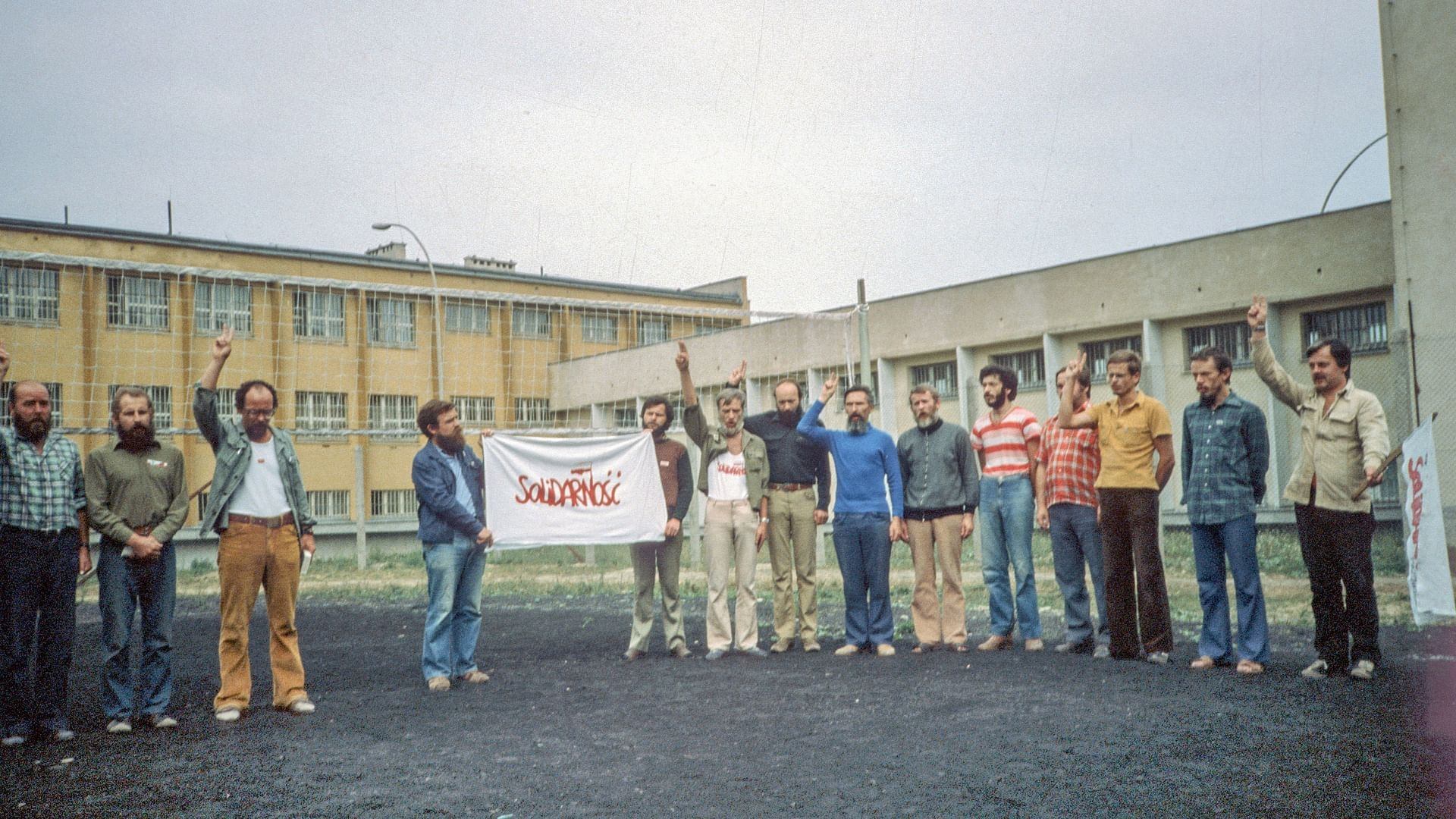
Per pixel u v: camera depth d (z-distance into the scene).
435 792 4.70
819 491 9.12
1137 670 7.24
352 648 10.13
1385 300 24.45
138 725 6.38
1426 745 4.95
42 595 6.04
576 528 8.79
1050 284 29.94
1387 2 18.05
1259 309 7.15
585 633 10.64
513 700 6.93
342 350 34.09
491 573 19.25
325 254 34.09
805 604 8.96
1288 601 11.05
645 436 8.92
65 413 27.92
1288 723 5.45
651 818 4.23
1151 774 4.62
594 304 20.78
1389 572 13.14
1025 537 8.56
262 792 4.79
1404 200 17.88
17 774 5.18
